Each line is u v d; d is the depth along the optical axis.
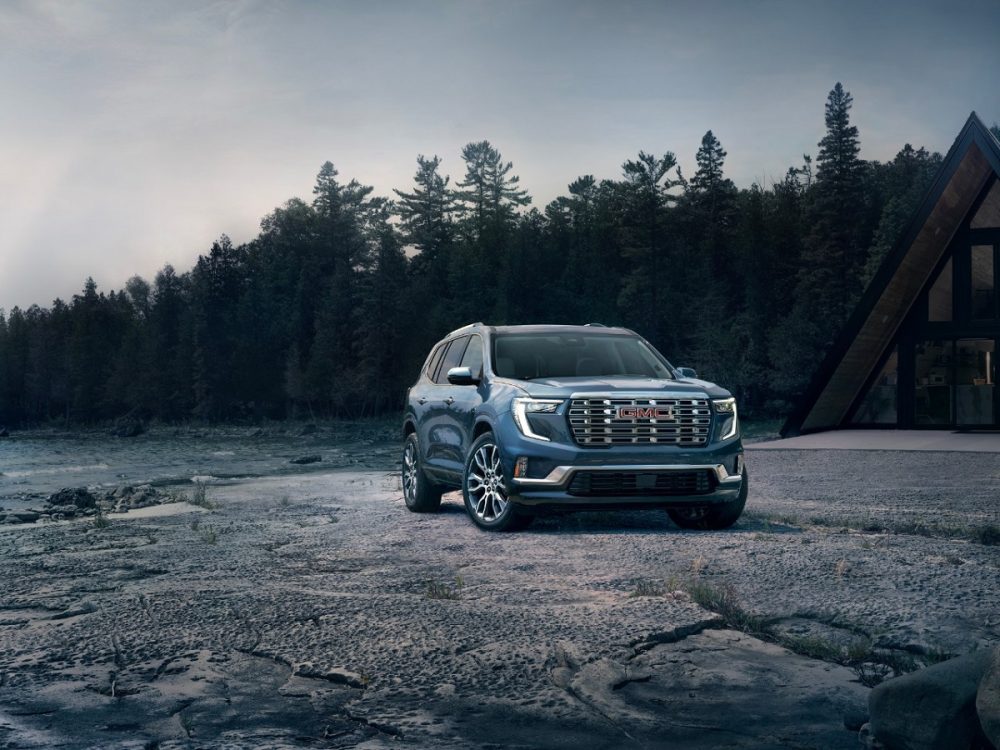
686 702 3.78
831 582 5.90
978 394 29.38
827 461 19.11
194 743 3.41
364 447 51.31
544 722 3.58
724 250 109.00
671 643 4.65
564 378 9.07
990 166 27.61
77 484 26.11
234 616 5.37
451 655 4.46
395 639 4.75
